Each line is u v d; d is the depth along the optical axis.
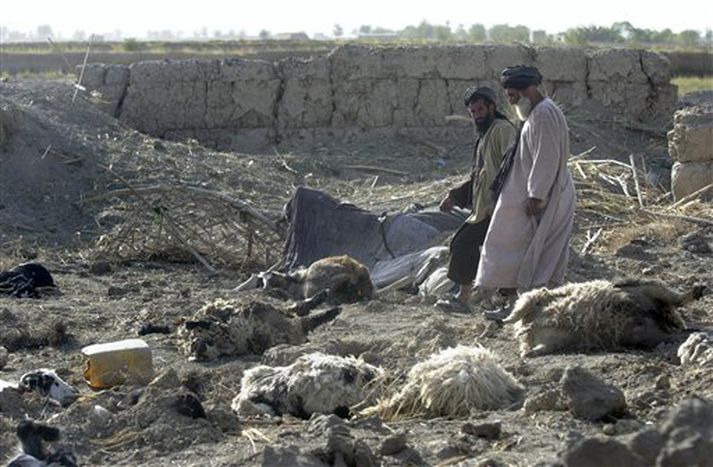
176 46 51.72
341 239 12.95
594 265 13.02
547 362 8.03
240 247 14.29
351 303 11.23
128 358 8.22
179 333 9.22
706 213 15.56
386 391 7.33
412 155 23.20
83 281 13.16
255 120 24.39
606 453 4.50
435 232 12.70
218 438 6.60
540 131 9.32
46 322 10.40
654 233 14.77
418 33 106.25
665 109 24.12
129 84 24.44
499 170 9.91
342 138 24.11
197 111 24.34
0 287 12.20
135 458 6.35
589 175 17.52
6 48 54.16
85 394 7.80
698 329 8.52
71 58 41.53
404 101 24.09
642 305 8.28
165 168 18.56
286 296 11.62
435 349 8.77
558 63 24.02
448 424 6.78
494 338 9.10
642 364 7.66
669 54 44.25
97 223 16.11
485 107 10.18
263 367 7.60
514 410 7.02
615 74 24.00
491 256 9.55
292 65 24.48
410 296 11.50
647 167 21.39
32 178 17.17
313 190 13.34
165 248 14.44
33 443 6.24
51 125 18.64
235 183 18.92
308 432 6.59
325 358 7.46
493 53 24.14
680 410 4.42
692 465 4.21
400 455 6.05
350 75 24.23
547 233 9.47
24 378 7.81
